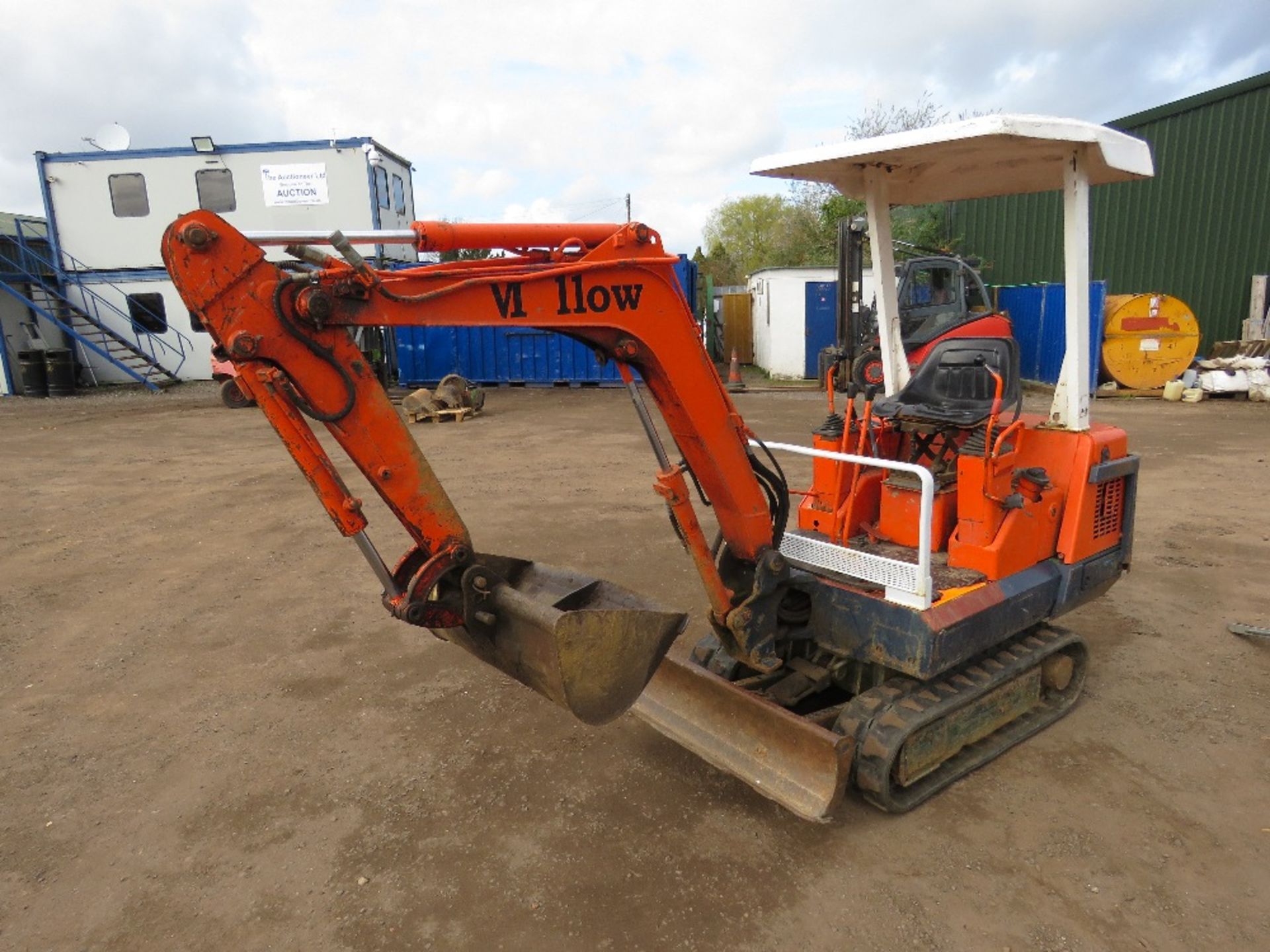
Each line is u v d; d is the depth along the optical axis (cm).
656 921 273
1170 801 331
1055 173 387
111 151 1886
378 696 429
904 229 1838
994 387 369
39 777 361
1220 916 270
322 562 639
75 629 518
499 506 786
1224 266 1605
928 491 298
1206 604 526
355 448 258
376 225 1955
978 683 343
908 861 299
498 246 276
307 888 293
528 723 400
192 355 2017
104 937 272
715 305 2638
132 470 981
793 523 639
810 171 388
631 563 623
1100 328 1426
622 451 1060
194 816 334
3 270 1875
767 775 319
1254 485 805
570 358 1750
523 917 276
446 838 318
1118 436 385
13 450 1124
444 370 1769
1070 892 282
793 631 352
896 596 315
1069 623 502
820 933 266
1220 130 1564
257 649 487
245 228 1934
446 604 280
